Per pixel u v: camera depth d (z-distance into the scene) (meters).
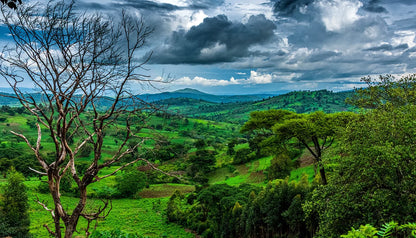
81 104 5.89
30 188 55.81
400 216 10.79
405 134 12.56
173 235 38.22
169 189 68.81
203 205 41.72
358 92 25.53
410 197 11.12
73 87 5.65
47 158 58.75
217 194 36.41
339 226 13.27
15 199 31.59
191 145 103.62
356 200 12.99
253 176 60.16
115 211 50.50
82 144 6.12
